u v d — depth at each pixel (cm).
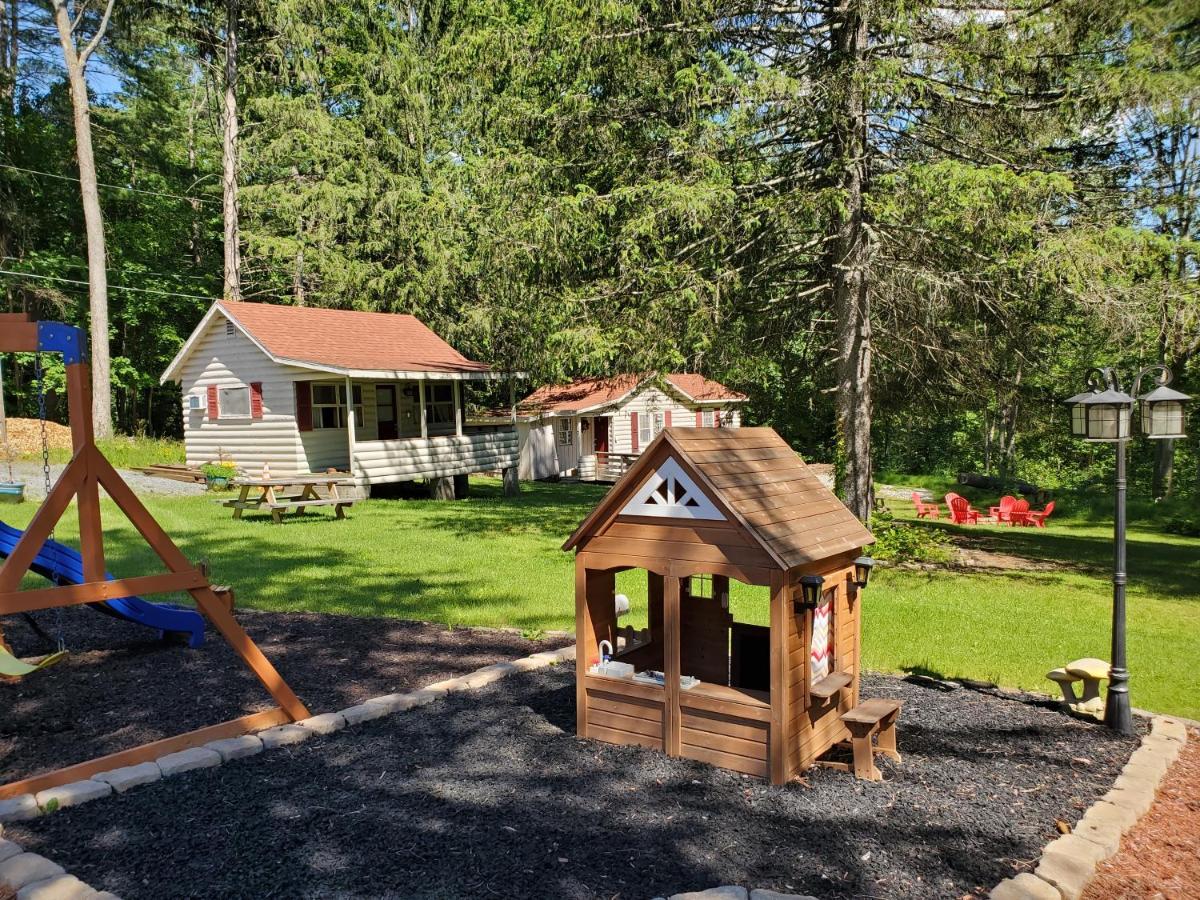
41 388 603
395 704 562
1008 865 366
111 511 1492
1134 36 969
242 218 2880
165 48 2725
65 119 2848
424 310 2831
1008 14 998
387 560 1160
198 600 511
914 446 3456
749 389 1578
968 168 962
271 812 408
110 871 352
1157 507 2100
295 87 2817
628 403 3197
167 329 3027
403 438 2112
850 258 1112
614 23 1112
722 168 1091
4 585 441
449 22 2844
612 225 1196
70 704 570
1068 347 1539
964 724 560
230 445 1980
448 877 347
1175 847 398
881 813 414
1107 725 560
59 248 2858
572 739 510
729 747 464
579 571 511
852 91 1002
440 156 2942
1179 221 1105
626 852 370
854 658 541
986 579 1140
